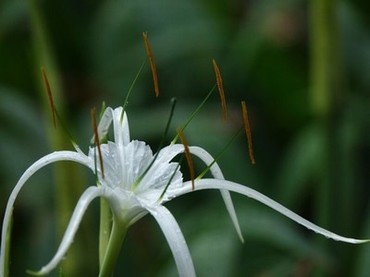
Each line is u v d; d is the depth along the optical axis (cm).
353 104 66
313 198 67
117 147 36
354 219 61
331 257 57
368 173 68
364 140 68
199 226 59
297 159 64
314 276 58
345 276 57
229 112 69
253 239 59
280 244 58
